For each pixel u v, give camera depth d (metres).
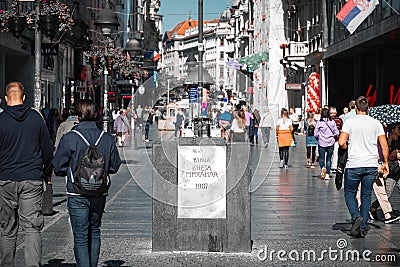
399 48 33.69
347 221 11.74
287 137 22.81
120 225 11.31
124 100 46.94
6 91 7.70
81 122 7.31
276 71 64.25
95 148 7.07
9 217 7.59
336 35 40.91
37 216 7.55
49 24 19.64
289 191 16.38
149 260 8.52
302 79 55.25
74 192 7.06
